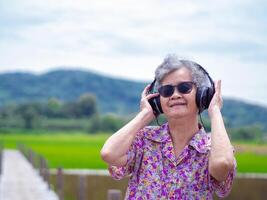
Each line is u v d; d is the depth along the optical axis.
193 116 4.41
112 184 30.80
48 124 165.00
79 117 175.75
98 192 30.70
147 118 4.45
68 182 32.19
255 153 67.44
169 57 4.45
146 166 4.41
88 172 34.81
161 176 4.37
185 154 4.34
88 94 179.62
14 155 59.44
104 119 159.75
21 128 159.12
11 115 161.25
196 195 4.32
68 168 41.75
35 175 34.09
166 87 4.38
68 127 164.25
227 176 4.30
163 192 4.34
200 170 4.33
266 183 31.72
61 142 101.62
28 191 25.27
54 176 32.06
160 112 4.54
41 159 31.44
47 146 82.38
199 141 4.36
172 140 4.45
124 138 4.36
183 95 4.36
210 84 4.44
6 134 151.12
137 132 4.41
